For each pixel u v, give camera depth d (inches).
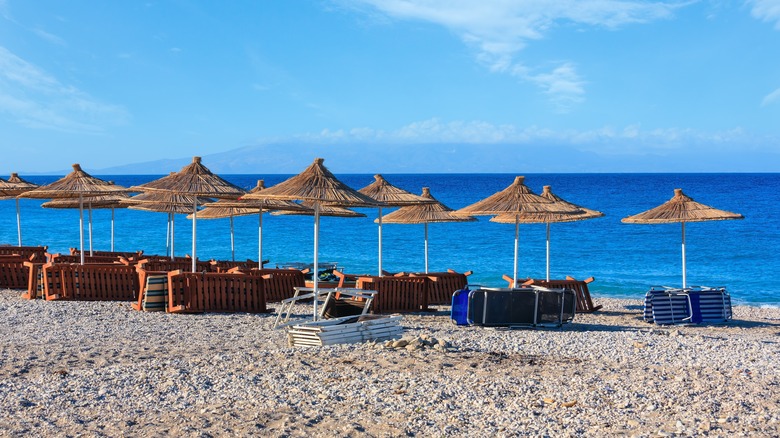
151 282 591.5
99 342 450.9
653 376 358.6
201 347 437.1
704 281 1106.1
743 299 949.2
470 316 539.2
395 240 1755.7
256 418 288.4
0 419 284.2
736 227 1941.4
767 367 389.4
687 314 615.8
